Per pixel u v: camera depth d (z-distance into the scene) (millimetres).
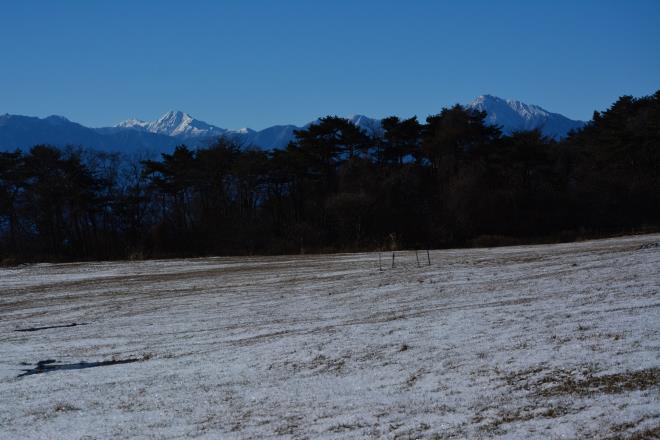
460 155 86750
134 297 31188
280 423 9727
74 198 80938
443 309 19000
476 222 73312
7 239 81062
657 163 81625
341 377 12203
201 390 12227
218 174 86062
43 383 13961
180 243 77938
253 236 75562
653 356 10664
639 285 18734
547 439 7922
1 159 79688
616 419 8219
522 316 15984
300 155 80625
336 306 22375
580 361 11008
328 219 78562
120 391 12703
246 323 20344
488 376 11016
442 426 8852
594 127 96562
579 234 67562
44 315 27250
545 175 81188
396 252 54062
